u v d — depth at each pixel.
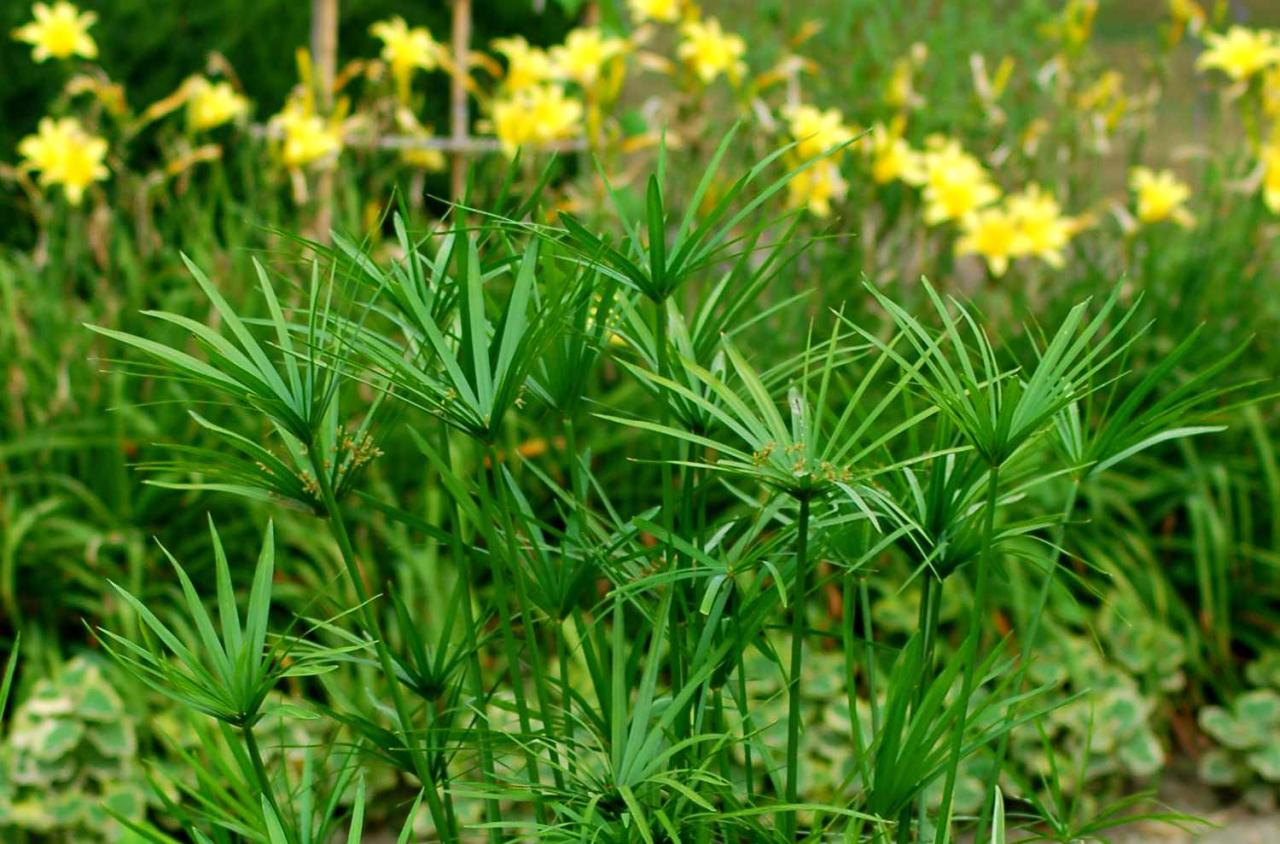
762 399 1.23
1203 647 3.70
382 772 3.03
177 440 3.42
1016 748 3.20
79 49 3.72
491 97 4.90
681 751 1.41
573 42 3.74
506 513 1.27
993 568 1.40
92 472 3.44
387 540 3.35
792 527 1.34
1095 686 3.37
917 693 1.38
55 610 3.36
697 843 1.33
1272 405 3.81
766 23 3.96
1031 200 3.61
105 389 3.48
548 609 1.42
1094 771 3.21
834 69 4.09
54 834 2.88
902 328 1.25
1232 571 3.70
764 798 1.42
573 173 4.58
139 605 1.25
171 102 3.70
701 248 1.33
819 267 3.72
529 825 1.22
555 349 1.35
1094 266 3.88
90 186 3.60
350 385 3.11
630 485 3.53
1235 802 3.39
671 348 1.35
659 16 3.75
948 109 3.99
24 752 2.90
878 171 3.64
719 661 1.35
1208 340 3.81
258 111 4.59
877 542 1.47
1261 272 3.92
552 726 1.41
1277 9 6.04
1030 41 4.07
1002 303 3.62
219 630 3.24
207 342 1.18
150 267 4.01
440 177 4.71
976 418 1.18
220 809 1.31
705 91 3.81
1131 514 3.61
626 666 1.42
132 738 2.96
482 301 1.27
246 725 1.23
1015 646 3.42
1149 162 5.08
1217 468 3.63
